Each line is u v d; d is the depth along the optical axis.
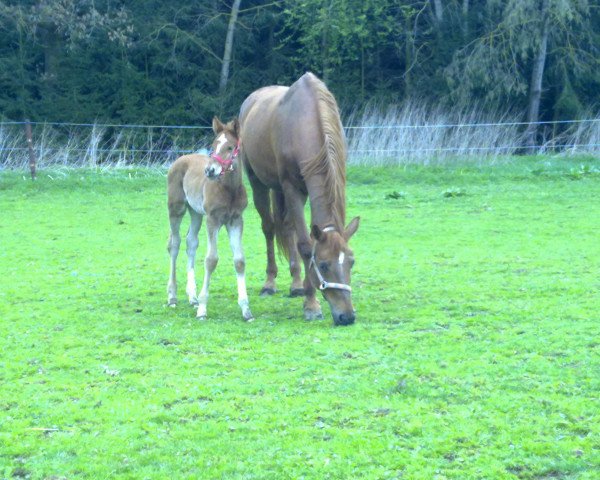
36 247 13.55
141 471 5.14
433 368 6.76
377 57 32.62
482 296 9.33
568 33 28.03
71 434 5.71
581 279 9.98
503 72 27.95
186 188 9.20
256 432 5.65
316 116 8.75
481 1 32.22
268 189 10.30
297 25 30.36
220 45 33.09
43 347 7.74
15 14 29.73
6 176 20.98
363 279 10.59
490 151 23.31
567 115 29.39
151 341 7.91
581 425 5.56
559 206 16.39
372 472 5.02
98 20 29.50
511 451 5.24
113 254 12.95
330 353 7.29
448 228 14.51
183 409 6.05
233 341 7.85
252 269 11.71
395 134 23.00
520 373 6.60
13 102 30.86
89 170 21.92
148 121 30.92
